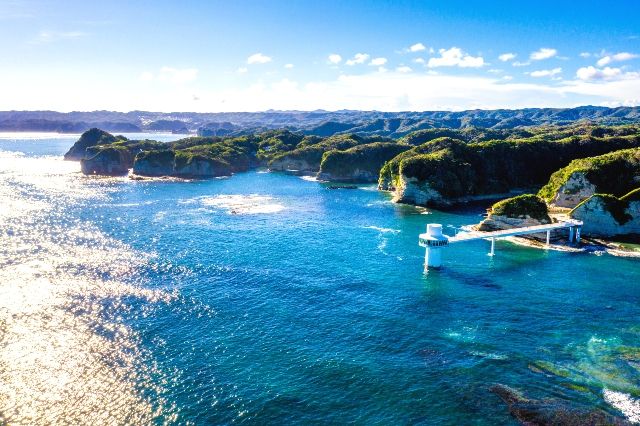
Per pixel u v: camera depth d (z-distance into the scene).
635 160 127.94
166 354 50.25
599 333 55.81
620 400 42.22
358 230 110.50
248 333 55.25
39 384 44.56
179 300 64.75
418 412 40.81
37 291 66.69
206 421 39.66
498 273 78.81
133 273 75.31
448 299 66.50
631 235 101.69
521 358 49.75
